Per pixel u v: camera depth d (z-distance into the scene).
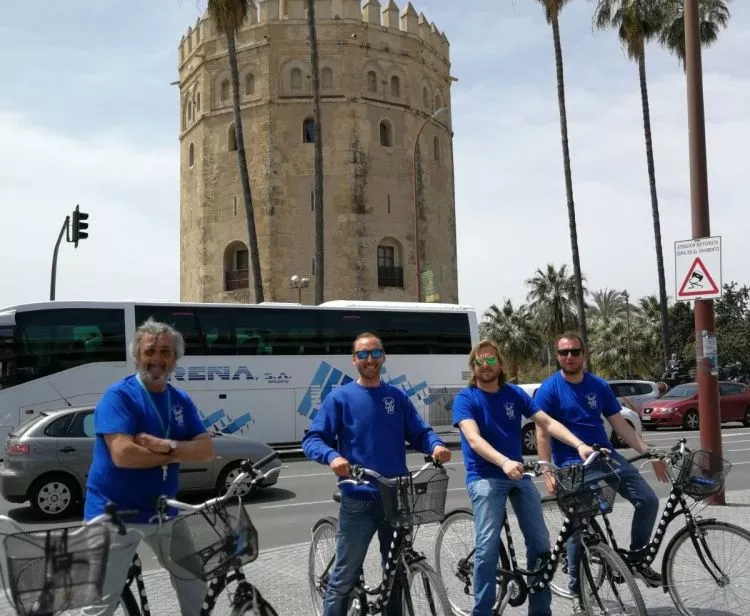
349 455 4.86
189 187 44.34
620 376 63.81
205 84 42.81
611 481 5.24
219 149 42.19
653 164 39.53
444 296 45.06
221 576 3.84
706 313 10.27
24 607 3.34
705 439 10.21
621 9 38.12
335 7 41.62
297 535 10.18
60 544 3.38
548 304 57.47
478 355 5.42
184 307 19.50
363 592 4.87
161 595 6.93
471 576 5.59
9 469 11.99
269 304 20.64
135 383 4.22
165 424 4.23
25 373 17.77
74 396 17.89
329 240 40.75
